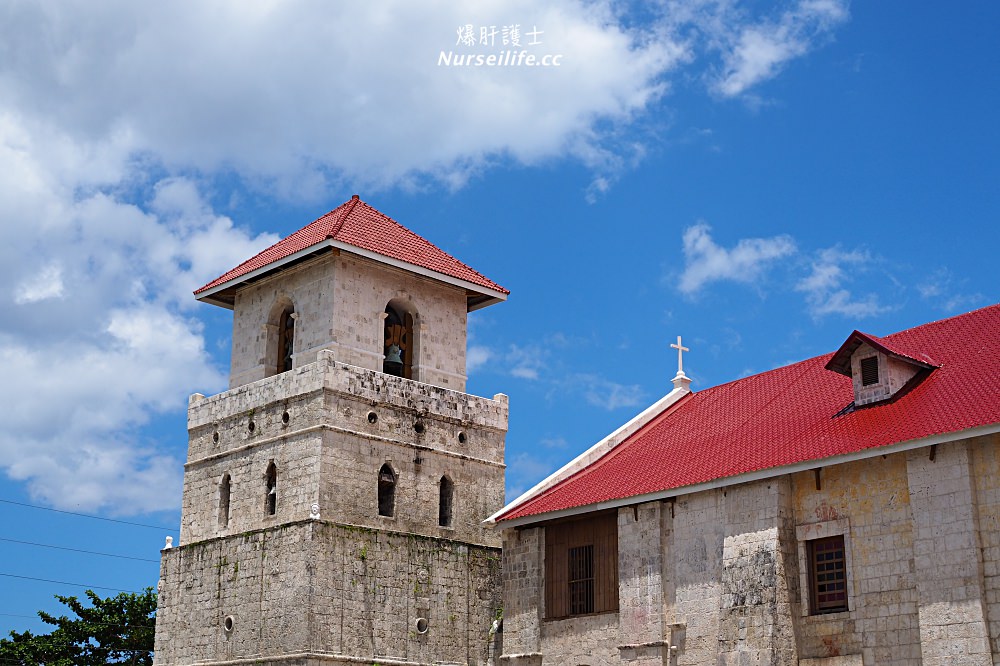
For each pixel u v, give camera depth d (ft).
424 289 197.57
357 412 183.52
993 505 126.72
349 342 186.91
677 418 179.52
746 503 145.28
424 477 188.85
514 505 173.06
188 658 186.19
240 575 182.80
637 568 154.81
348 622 174.91
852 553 137.28
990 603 125.08
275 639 175.11
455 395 195.52
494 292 201.36
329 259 188.75
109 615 256.93
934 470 130.82
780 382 169.89
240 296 201.67
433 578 184.85
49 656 249.55
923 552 129.80
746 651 140.05
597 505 159.63
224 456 192.13
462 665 184.14
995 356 141.59
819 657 137.59
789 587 140.26
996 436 127.65
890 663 132.16
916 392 143.13
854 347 147.64
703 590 148.05
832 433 143.54
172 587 192.13
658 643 150.10
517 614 168.66
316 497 176.86
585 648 159.43
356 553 177.99
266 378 190.49
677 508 153.07
